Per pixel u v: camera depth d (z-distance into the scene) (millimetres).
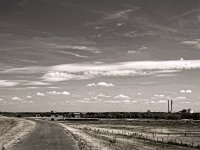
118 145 38812
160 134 71938
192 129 95875
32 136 49438
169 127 108062
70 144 36969
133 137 58219
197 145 44406
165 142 48219
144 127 106312
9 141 40500
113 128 97625
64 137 48125
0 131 72562
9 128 82938
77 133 59781
